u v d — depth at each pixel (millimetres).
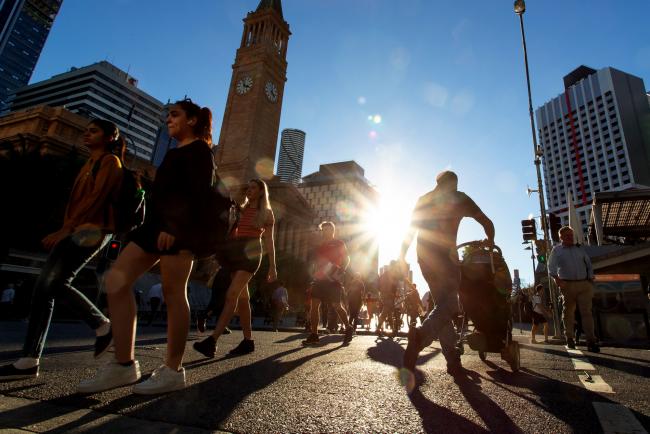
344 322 6504
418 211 3627
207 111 2840
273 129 65688
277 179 67438
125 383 2424
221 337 7273
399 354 5090
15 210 22156
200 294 17109
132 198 3041
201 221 2465
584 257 6426
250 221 4660
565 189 152125
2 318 14688
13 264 21297
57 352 4164
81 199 2920
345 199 111250
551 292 10000
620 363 4574
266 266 40312
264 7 72312
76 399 2121
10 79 170875
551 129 160375
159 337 6855
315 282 6320
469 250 3789
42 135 34875
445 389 2746
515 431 1817
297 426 1779
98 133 3061
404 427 1826
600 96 145500
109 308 2455
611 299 11680
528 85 13516
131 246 2492
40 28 183875
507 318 3621
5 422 1690
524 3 14695
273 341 6730
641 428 1890
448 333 3510
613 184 138500
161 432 1625
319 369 3439
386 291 10133
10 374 2586
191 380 2752
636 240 30594
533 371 3781
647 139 137250
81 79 134625
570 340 6734
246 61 66375
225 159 61312
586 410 2232
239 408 2035
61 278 2748
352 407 2143
